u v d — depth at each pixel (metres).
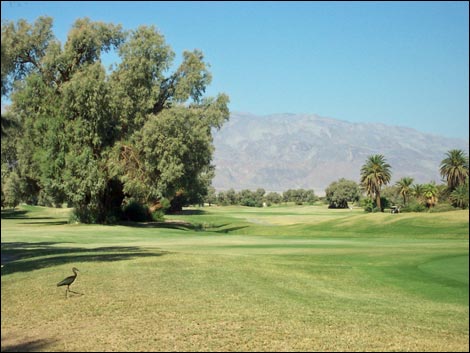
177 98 62.94
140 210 72.44
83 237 42.03
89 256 24.00
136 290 15.49
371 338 11.02
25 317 12.58
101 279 17.22
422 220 54.12
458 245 32.03
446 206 100.75
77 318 12.40
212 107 63.72
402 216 57.94
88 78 54.28
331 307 13.98
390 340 10.91
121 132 57.91
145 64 58.69
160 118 54.53
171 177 53.34
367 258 24.16
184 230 57.94
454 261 23.03
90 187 54.59
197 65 63.75
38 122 54.81
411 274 19.69
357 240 39.59
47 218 83.69
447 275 19.28
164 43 60.56
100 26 60.53
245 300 14.41
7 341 10.65
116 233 47.53
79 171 53.56
